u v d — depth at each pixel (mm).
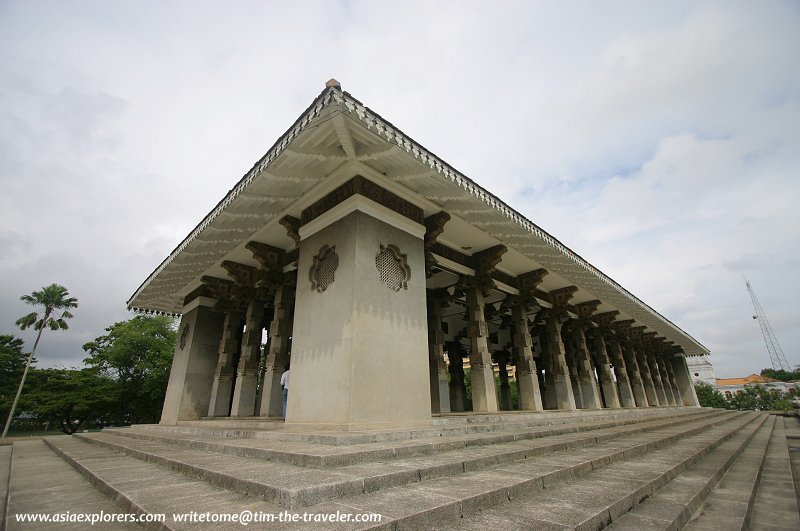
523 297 14008
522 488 3416
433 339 13773
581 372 16766
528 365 13102
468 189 8000
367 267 7633
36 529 2732
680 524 3125
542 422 9828
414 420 7488
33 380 34531
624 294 16344
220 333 14672
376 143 7355
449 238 11375
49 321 33875
